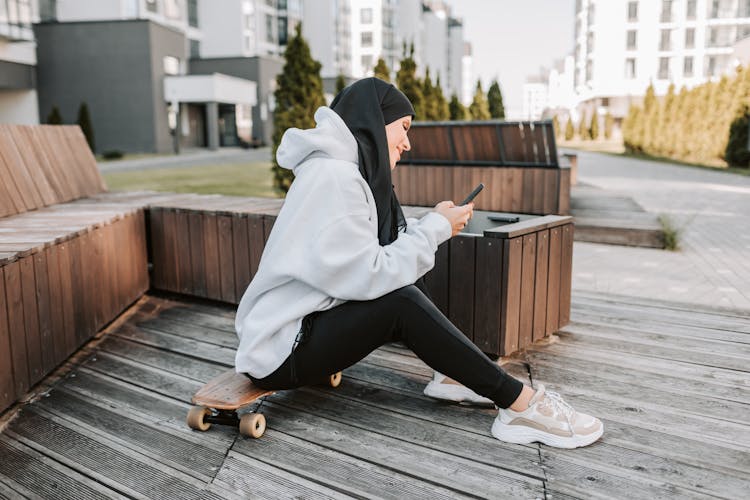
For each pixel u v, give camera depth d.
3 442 2.12
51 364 2.61
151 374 2.69
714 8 52.25
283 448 2.02
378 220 1.87
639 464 1.88
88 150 4.97
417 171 7.02
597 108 56.31
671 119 23.55
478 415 2.21
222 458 1.97
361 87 1.86
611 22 54.50
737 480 1.79
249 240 3.40
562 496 1.72
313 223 1.75
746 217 7.61
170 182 13.59
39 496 1.80
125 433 2.16
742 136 17.84
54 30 29.98
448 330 1.86
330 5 57.88
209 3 42.12
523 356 2.81
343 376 2.57
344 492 1.77
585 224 6.09
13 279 2.32
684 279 4.42
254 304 1.94
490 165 6.66
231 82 34.16
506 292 2.58
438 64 91.56
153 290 4.02
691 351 2.87
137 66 30.14
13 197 3.58
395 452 1.97
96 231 3.08
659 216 6.58
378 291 1.77
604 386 2.47
